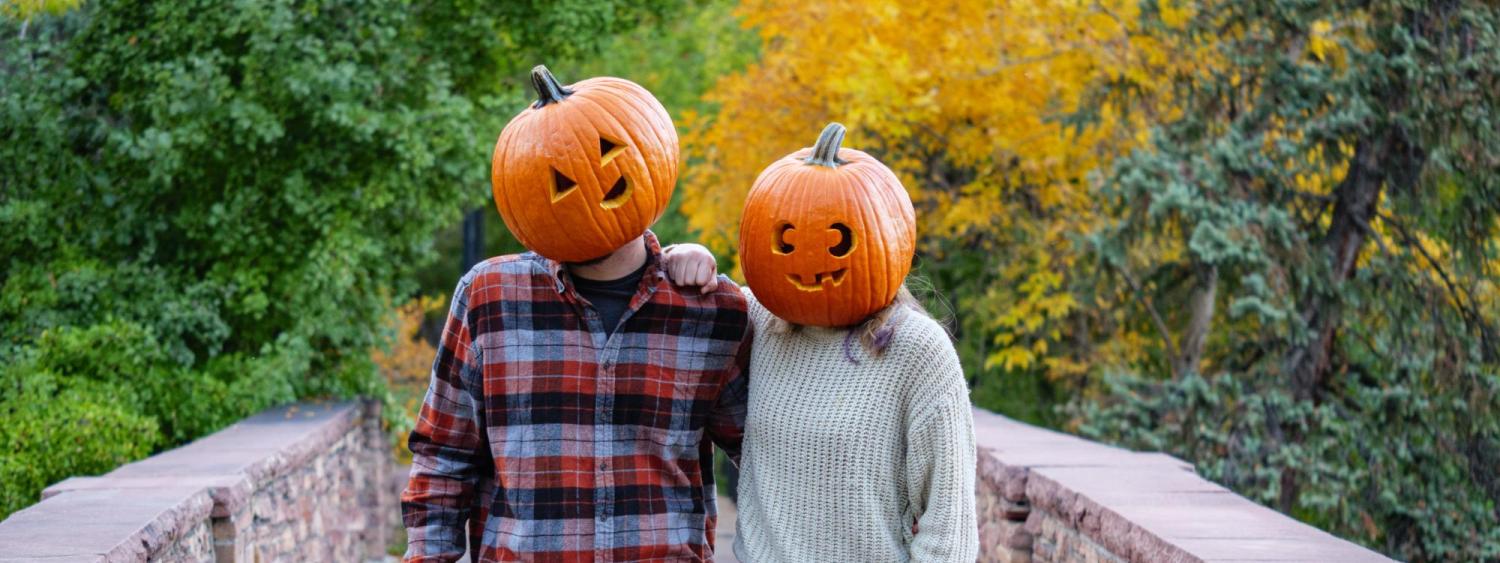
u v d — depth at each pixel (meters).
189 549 4.64
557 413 2.89
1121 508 4.29
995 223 10.14
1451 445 7.44
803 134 10.05
